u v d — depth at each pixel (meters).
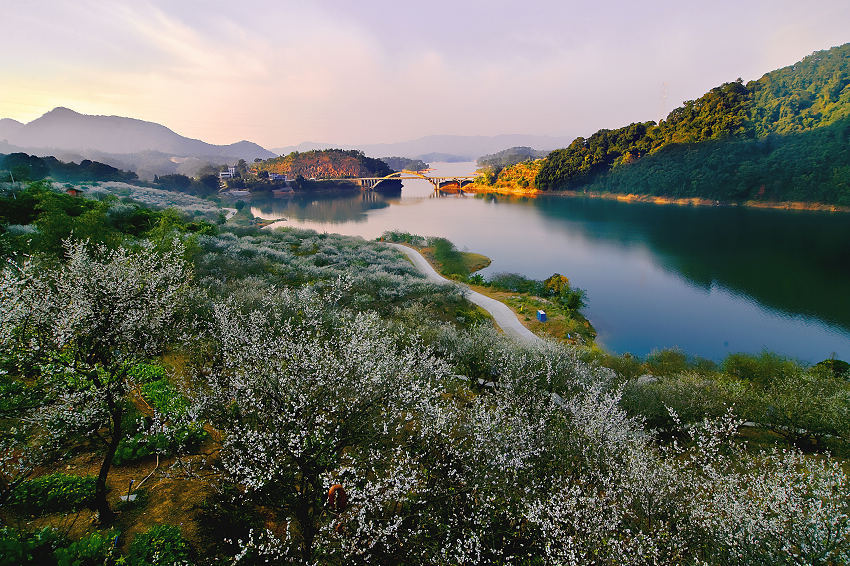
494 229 118.62
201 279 24.55
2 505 6.67
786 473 9.14
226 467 7.52
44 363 7.16
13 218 34.62
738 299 56.94
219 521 7.62
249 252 43.00
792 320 49.50
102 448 9.29
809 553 7.11
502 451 9.09
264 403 7.84
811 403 16.38
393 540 7.40
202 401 8.15
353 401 7.99
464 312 37.53
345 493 6.82
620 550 6.98
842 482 8.62
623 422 11.70
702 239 94.88
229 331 9.57
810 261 73.88
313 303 14.90
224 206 169.12
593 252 86.88
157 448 9.18
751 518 7.48
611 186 184.88
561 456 9.84
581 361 20.66
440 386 10.28
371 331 10.52
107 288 7.79
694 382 19.44
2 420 8.23
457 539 7.20
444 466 8.31
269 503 7.46
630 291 60.91
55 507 7.59
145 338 8.11
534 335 37.38
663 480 8.77
